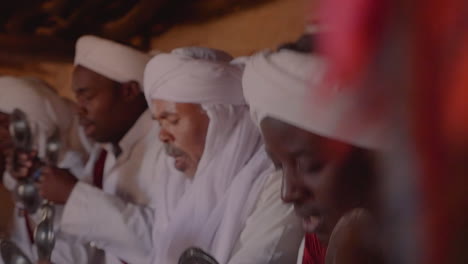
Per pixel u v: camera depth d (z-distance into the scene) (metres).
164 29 3.26
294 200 0.63
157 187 1.48
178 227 1.14
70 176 1.47
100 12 3.49
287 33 2.29
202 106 1.09
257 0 2.45
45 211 1.38
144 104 1.61
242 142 1.09
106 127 1.60
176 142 1.13
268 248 0.96
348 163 0.53
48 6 3.51
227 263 1.05
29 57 3.68
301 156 0.59
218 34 2.77
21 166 1.50
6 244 1.21
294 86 0.58
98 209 1.43
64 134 2.11
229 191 1.08
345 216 0.52
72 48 3.71
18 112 1.53
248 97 0.67
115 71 1.57
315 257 0.81
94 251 1.63
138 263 1.41
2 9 3.58
